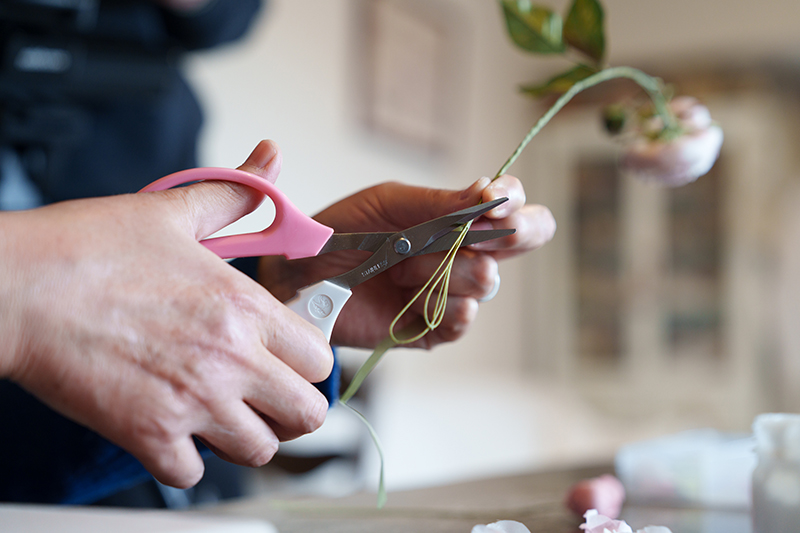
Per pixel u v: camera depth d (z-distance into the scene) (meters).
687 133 0.56
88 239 0.39
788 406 3.24
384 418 1.77
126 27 0.86
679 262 3.36
